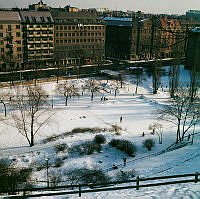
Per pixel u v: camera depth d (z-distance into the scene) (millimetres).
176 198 18422
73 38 120750
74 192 17906
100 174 35969
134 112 67625
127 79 97688
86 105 70500
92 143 47188
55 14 115688
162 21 141500
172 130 56125
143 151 45938
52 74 98625
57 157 42375
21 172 36281
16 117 57562
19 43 105875
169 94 85688
